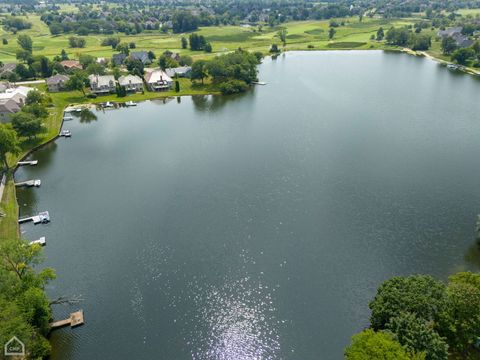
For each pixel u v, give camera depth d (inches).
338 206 4060.0
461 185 4382.4
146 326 2810.0
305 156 5187.0
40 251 2832.2
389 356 1975.9
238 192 4384.8
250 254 3442.4
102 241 3668.8
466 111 6707.7
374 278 3142.2
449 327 2315.5
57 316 2881.4
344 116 6594.5
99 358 2583.7
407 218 3841.0
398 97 7539.4
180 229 3796.8
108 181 4758.9
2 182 4581.7
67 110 7421.3
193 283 3164.4
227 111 7194.9
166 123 6707.7
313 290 3056.1
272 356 2586.1
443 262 3284.9
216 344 2674.7
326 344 2640.3
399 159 5012.3
